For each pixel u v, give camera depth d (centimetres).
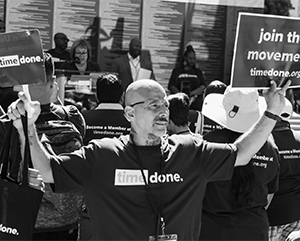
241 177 379
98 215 305
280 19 313
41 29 930
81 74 787
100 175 304
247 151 319
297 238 363
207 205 387
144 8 979
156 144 313
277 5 1070
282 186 457
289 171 457
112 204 303
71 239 376
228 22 1021
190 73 976
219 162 315
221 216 385
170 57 995
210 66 1019
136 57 960
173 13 992
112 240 303
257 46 312
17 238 299
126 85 953
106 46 964
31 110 286
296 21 315
